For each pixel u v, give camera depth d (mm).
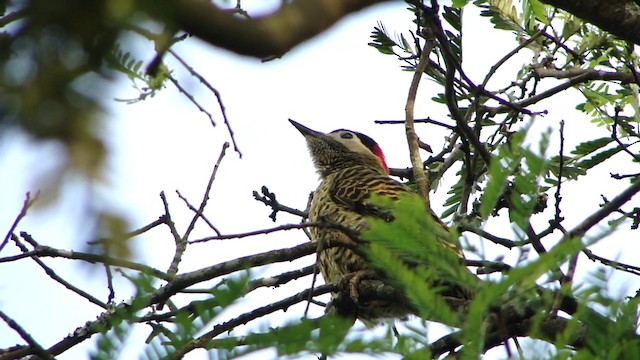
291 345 4473
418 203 4758
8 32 2904
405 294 4793
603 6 8648
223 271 10273
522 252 4750
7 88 2764
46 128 2699
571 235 4945
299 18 3389
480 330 4449
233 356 4562
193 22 3146
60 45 2898
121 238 2760
